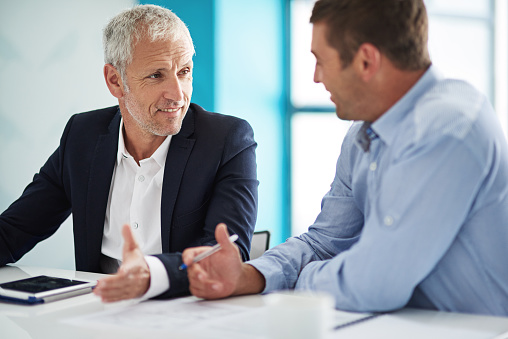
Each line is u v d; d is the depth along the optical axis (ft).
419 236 3.61
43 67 11.85
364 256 3.69
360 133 4.19
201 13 13.30
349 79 3.90
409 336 3.27
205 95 13.34
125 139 6.10
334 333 3.32
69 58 12.26
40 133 11.87
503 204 3.90
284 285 4.42
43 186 6.27
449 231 3.65
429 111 3.76
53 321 3.64
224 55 13.34
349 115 4.04
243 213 5.66
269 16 14.33
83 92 12.55
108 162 6.02
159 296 4.06
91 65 12.68
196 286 4.02
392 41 3.77
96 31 12.73
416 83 3.89
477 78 12.62
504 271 3.95
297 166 14.85
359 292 3.72
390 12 3.75
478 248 3.93
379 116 3.99
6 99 11.27
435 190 3.59
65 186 6.21
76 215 6.07
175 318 3.58
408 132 3.78
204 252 4.02
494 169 3.79
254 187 5.90
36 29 11.71
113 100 13.17
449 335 3.30
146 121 5.69
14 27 11.35
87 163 6.07
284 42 14.73
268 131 14.44
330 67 3.93
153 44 5.49
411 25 3.79
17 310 3.92
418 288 4.10
